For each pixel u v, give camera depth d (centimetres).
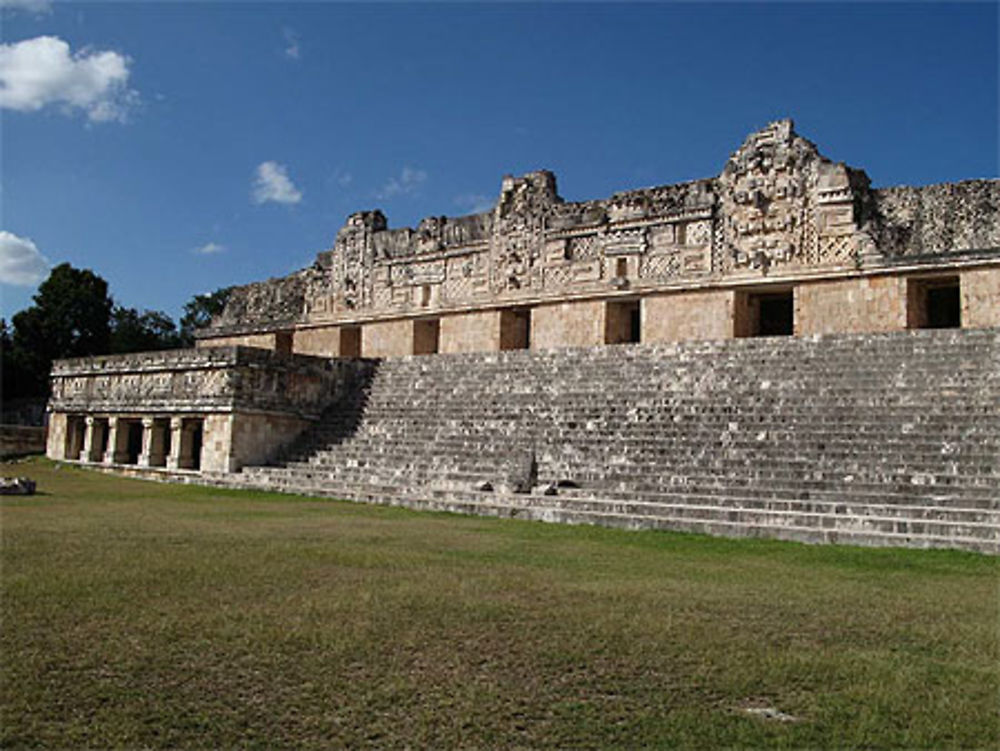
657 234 3033
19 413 5056
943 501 1370
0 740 451
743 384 2067
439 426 2347
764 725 489
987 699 538
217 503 1764
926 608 791
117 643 616
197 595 769
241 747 452
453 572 922
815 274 2675
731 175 2880
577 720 494
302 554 1023
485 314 3497
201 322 7212
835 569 1024
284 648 611
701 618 726
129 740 456
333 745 456
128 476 2648
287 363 2625
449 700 520
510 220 3441
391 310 3816
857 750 460
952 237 2502
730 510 1416
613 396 2205
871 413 1762
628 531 1377
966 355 1880
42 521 1302
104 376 3147
